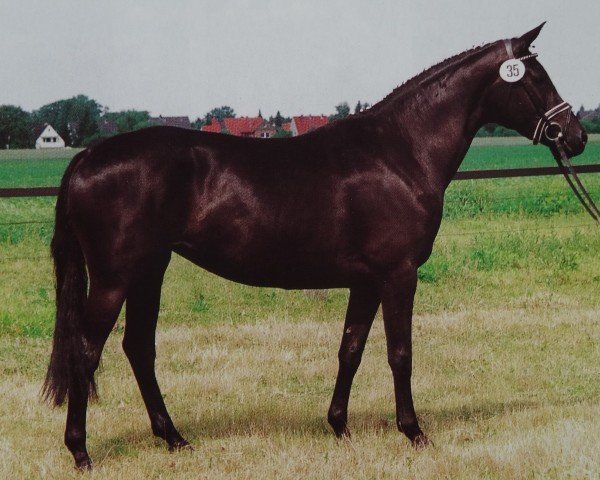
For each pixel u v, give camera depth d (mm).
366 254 4863
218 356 7727
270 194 4672
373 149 4930
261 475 4656
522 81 5102
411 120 5043
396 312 4906
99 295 4531
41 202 27594
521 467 4578
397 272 4891
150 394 5109
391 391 6633
